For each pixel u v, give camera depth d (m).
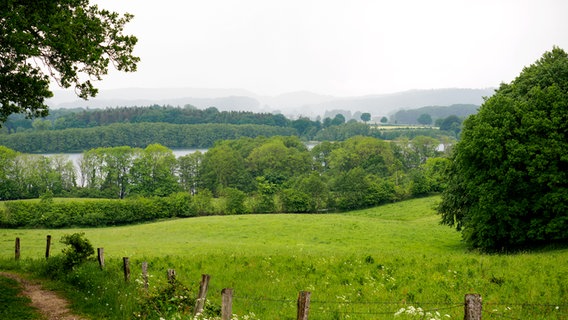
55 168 131.75
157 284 17.80
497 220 38.59
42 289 18.95
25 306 15.85
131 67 22.70
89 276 19.97
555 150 34.81
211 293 18.31
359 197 106.44
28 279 21.27
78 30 19.50
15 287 19.02
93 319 14.42
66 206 87.44
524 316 13.75
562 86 37.66
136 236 65.81
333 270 23.56
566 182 34.94
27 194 121.00
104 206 90.12
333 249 46.41
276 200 105.62
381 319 13.66
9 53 18.34
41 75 20.31
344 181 108.50
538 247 37.97
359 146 157.88
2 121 22.00
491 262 24.17
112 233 70.12
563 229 35.31
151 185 134.38
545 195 35.75
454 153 46.50
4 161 117.62
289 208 103.50
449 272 21.72
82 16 20.20
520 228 37.41
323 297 17.55
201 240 59.81
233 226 70.88
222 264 25.83
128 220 91.50
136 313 13.91
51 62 20.50
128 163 138.12
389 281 20.33
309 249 44.59
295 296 17.97
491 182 37.78
